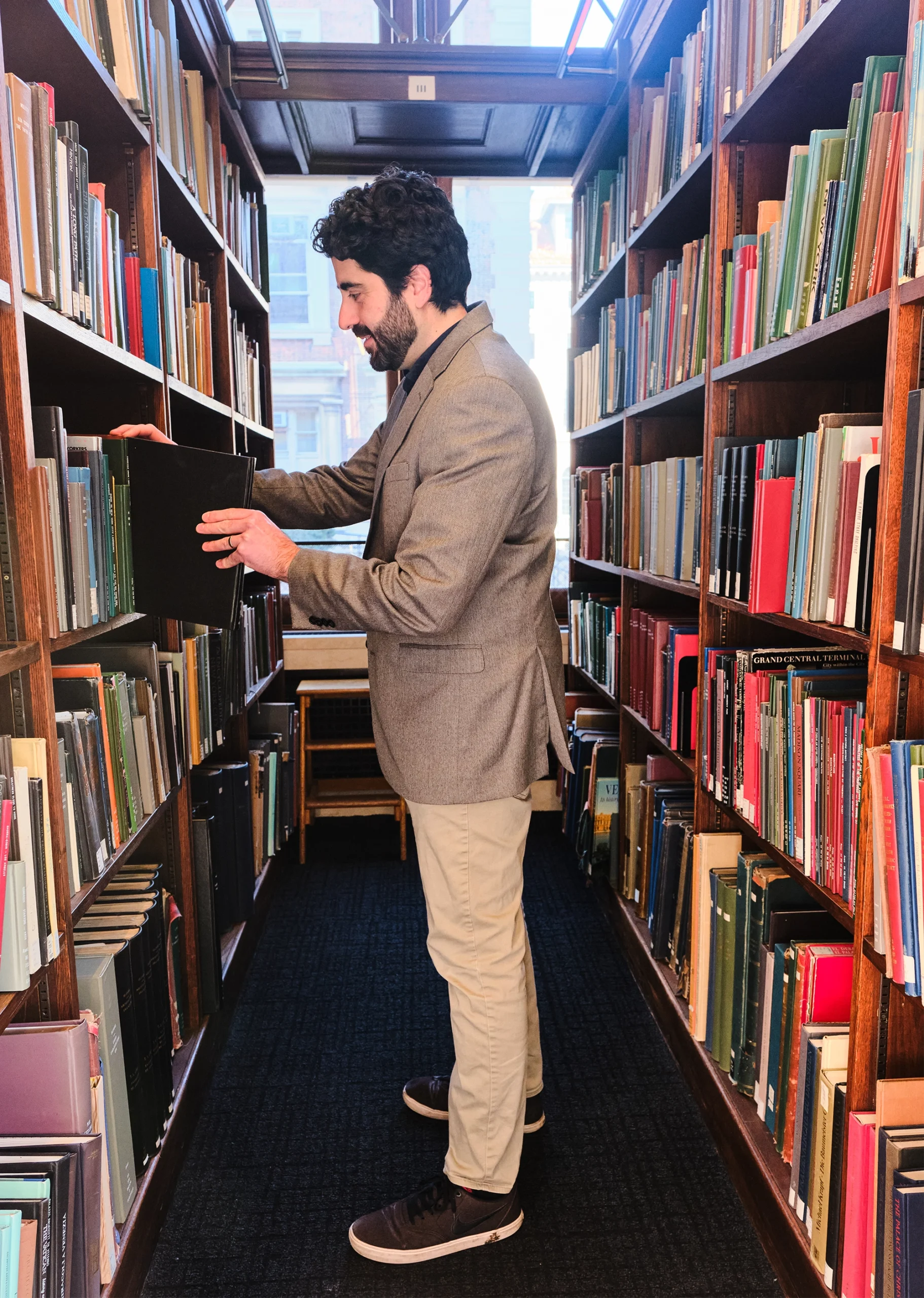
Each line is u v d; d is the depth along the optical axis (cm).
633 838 268
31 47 130
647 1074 205
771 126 169
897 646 110
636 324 259
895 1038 121
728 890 179
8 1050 112
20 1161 106
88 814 130
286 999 240
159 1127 161
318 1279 149
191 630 221
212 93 247
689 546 212
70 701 136
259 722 324
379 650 153
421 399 145
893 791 109
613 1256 153
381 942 274
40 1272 100
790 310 147
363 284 148
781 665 171
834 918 159
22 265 110
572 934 276
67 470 125
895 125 114
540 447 150
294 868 337
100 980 132
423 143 316
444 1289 146
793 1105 151
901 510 109
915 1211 107
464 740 146
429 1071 207
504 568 148
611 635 297
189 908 198
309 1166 176
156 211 175
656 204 229
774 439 156
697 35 197
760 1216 156
